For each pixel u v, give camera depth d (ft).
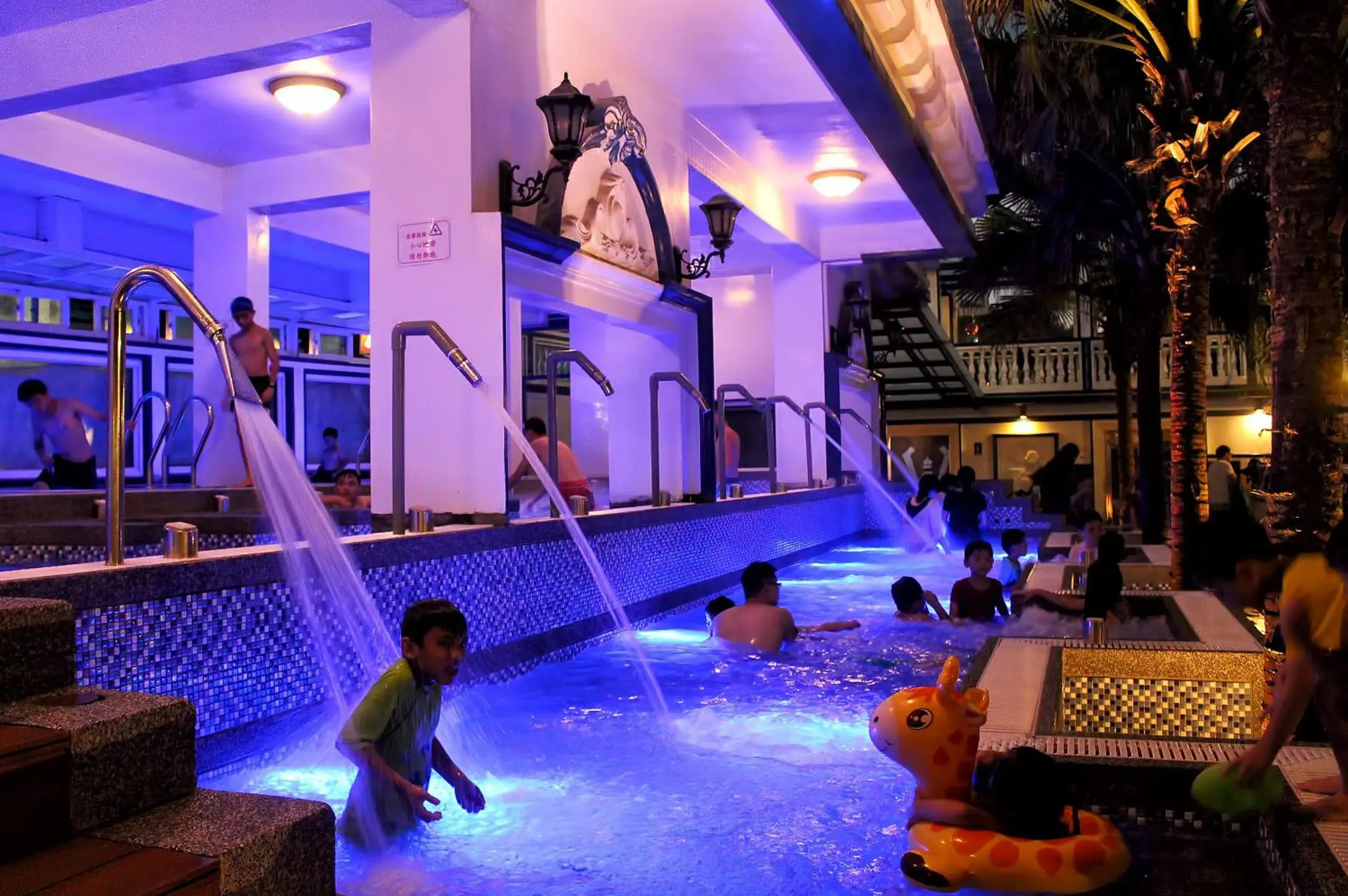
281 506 15.16
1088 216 44.52
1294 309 15.62
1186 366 26.73
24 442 36.78
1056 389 87.10
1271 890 8.46
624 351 32.17
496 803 12.03
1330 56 15.53
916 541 48.29
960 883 8.72
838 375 50.42
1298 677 8.26
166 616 12.39
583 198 26.43
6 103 24.09
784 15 21.65
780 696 17.74
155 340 40.29
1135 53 27.43
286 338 48.32
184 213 34.86
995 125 37.17
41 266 36.58
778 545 38.27
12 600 8.34
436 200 21.58
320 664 14.99
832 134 35.86
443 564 17.97
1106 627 14.43
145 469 39.27
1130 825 9.34
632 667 20.56
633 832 11.01
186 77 23.47
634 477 32.04
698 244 46.29
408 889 9.57
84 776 7.07
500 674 19.19
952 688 9.55
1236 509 10.13
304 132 30.94
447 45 21.61
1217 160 26.30
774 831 11.00
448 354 18.21
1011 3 28.45
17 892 6.14
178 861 6.59
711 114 33.65
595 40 26.94
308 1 22.07
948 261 66.95
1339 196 15.60
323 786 12.91
